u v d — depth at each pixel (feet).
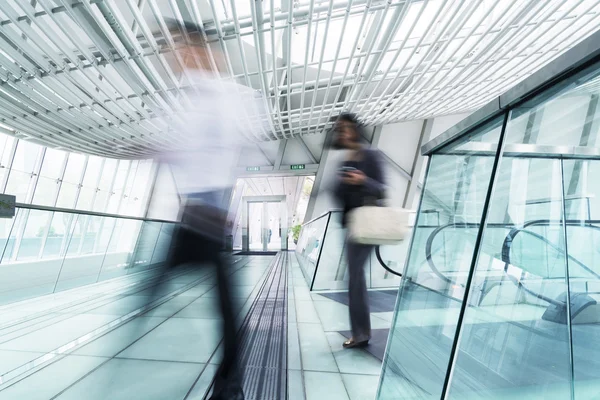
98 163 31.19
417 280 5.10
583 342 4.49
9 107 14.06
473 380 3.84
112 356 6.17
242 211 47.06
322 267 13.41
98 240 16.06
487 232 3.86
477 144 4.11
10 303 10.71
